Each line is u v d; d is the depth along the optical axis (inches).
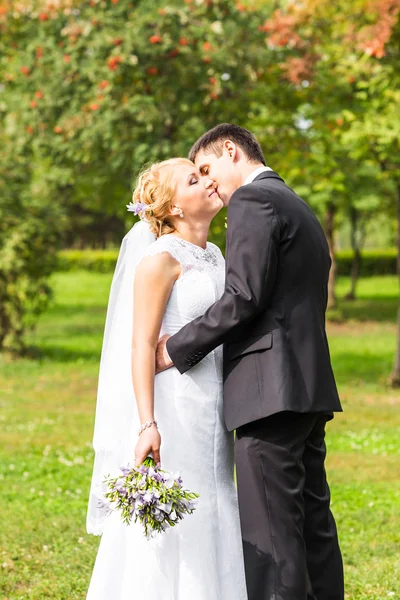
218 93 436.5
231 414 121.0
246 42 448.8
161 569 118.6
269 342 119.3
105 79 438.9
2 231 544.1
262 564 119.4
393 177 478.6
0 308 560.7
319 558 128.6
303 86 468.1
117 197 608.4
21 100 490.9
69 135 459.2
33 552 185.6
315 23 457.1
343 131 456.4
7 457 291.1
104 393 129.0
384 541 196.9
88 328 791.1
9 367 528.4
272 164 498.0
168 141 442.0
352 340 720.3
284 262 120.7
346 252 1445.6
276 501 120.0
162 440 122.2
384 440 328.5
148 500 108.1
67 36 462.3
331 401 122.9
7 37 511.8
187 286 124.6
